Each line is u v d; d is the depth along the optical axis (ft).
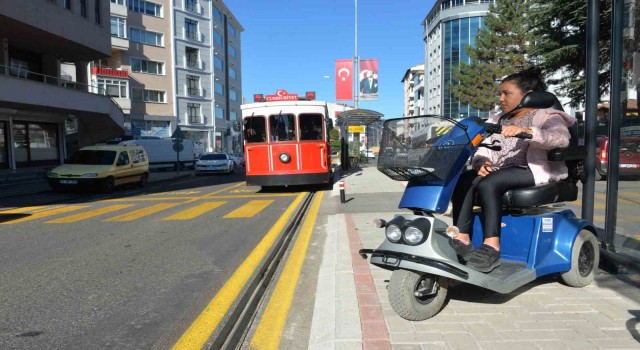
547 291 13.24
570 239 13.03
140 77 152.35
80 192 53.47
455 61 195.62
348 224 25.95
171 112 161.48
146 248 22.00
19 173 70.28
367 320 11.41
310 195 45.55
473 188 12.51
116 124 100.42
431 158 11.08
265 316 13.42
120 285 16.17
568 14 61.82
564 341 9.95
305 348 11.27
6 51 76.28
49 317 13.23
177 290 15.55
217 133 187.32
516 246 12.71
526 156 12.34
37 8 69.31
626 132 14.90
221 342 11.79
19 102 66.69
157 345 11.35
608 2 48.62
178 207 37.58
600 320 11.03
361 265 16.72
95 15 86.38
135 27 149.79
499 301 12.52
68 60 96.22
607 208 14.98
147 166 63.72
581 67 66.90
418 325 11.05
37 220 31.50
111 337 11.84
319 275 16.74
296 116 47.16
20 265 19.03
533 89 12.87
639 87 14.11
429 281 11.43
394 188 47.16
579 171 14.17
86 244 23.12
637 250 14.57
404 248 10.83
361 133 109.81
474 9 190.60
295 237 24.88
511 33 108.88
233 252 20.93
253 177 47.78
